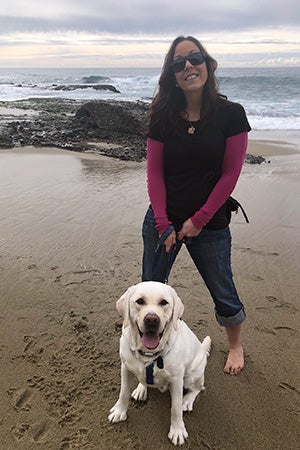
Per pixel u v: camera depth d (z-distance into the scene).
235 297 3.56
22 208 7.11
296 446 2.91
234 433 3.01
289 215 7.04
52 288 4.78
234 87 34.31
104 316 4.29
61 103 27.06
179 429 2.96
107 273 5.14
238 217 6.99
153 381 2.89
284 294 4.73
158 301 2.79
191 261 5.49
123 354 2.92
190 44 3.12
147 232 3.44
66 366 3.57
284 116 20.91
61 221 6.62
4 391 3.28
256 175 9.69
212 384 3.46
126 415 3.12
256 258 5.58
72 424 3.02
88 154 11.55
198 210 3.27
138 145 13.34
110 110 14.88
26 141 12.72
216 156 3.12
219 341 3.98
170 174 3.30
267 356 3.77
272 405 3.24
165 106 3.18
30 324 4.12
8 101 28.48
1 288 4.74
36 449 2.82
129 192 8.12
